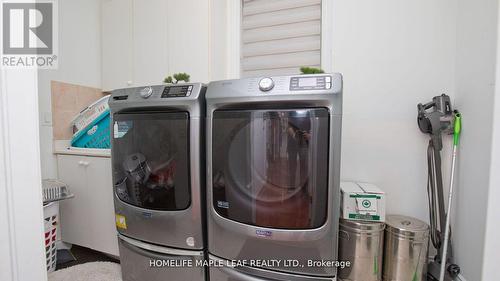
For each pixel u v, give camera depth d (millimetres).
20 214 566
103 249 1701
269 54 1938
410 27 1421
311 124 902
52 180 1724
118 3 2096
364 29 1508
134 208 1223
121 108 1250
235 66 1984
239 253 1021
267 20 1930
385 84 1479
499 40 988
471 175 1157
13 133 553
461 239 1229
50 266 1553
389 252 1263
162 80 1937
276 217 968
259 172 993
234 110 1007
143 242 1238
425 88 1408
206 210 1108
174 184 1126
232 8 1978
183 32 1845
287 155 951
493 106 1011
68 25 2010
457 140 1236
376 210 1226
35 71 599
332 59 1581
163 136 1153
